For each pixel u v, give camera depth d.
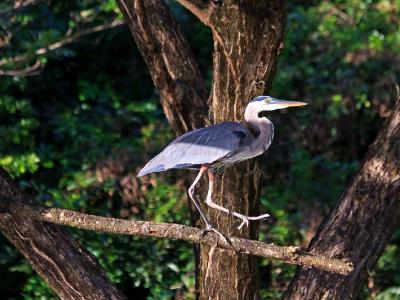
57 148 16.09
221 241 7.57
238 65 8.33
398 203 9.55
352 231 9.52
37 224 8.72
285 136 16.08
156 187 13.95
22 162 13.83
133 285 14.05
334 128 16.03
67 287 8.98
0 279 14.13
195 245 9.53
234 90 8.44
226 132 7.87
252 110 8.18
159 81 9.55
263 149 8.14
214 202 8.93
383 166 9.61
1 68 14.13
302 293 9.45
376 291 13.58
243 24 8.14
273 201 14.66
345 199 9.70
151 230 7.59
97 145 15.32
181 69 9.62
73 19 15.41
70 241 9.00
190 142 7.83
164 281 13.71
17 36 14.95
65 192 14.19
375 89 15.95
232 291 9.14
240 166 8.76
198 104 9.52
